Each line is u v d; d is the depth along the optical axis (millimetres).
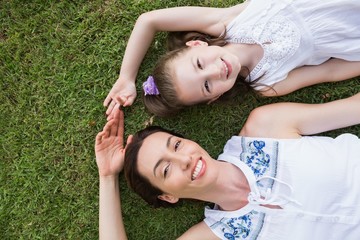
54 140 2025
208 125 1982
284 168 1690
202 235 1791
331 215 1621
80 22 2039
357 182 1637
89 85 2018
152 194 1780
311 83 1885
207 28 1880
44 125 2029
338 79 1883
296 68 1870
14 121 2043
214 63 1723
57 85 2031
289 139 1738
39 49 2047
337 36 1778
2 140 2041
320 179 1643
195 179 1641
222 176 1749
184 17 1869
